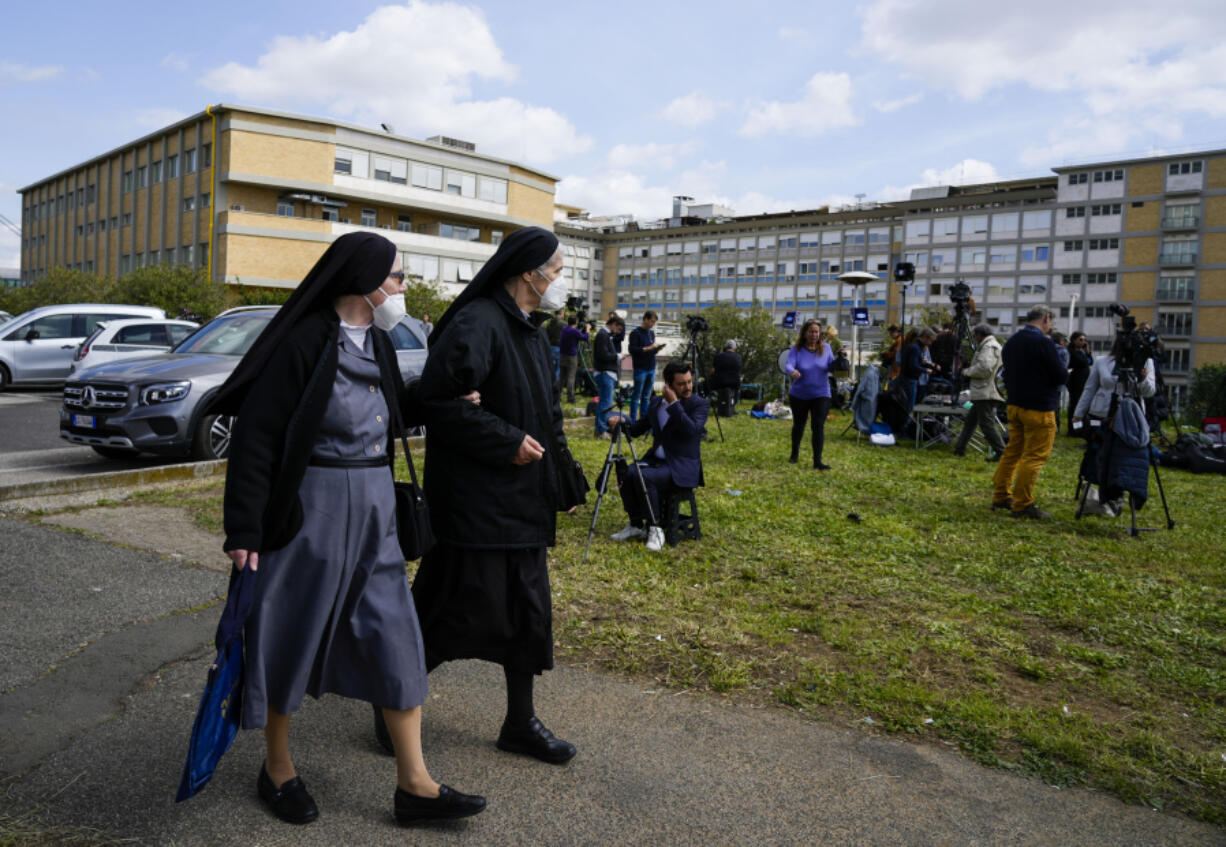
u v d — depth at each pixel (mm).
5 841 2432
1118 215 74062
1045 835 2715
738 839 2621
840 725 3443
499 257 2963
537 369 3021
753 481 9273
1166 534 7309
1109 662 4270
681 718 3443
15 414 14008
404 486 2730
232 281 46969
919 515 7742
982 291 80375
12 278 93812
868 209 86312
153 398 8391
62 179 67312
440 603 2918
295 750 3064
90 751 3002
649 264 100375
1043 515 7816
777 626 4574
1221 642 4602
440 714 3404
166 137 53938
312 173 50531
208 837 2516
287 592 2490
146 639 4062
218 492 7496
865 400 13461
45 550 5445
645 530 6504
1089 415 8359
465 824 2641
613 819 2701
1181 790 3033
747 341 33562
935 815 2803
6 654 3805
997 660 4270
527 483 2920
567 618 4570
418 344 10281
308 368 2428
